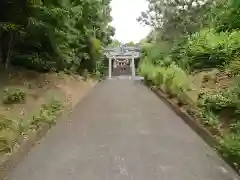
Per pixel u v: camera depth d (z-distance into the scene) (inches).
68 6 555.8
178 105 470.6
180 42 757.3
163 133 304.2
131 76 2014.0
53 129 324.5
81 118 392.8
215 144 245.6
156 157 224.1
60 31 553.0
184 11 827.4
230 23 360.2
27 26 458.3
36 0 429.7
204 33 490.0
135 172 193.2
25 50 571.5
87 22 946.7
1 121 267.1
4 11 431.5
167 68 729.6
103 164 208.5
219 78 398.0
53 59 621.9
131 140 275.3
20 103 374.9
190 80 484.1
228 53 372.5
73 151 239.9
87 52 1034.1
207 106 318.0
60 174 189.9
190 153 233.9
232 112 290.4
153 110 465.4
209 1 737.6
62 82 684.1
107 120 378.0
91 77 1190.9
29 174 189.9
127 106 512.1
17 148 229.3
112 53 2054.6
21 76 533.6
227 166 204.7
